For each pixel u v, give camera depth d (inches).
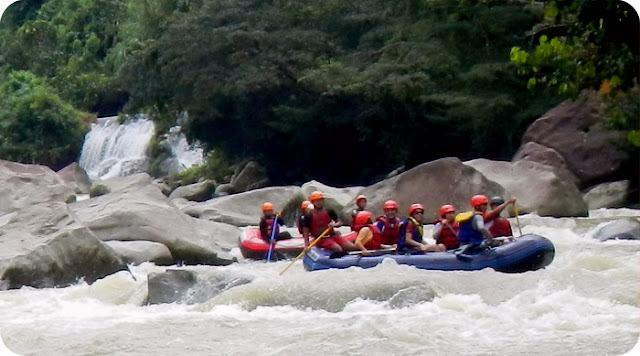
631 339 1070.4
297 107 3705.7
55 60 5999.0
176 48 3727.9
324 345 1072.2
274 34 3673.7
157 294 1369.3
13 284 1531.7
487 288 1302.9
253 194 2421.3
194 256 1813.5
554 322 1151.0
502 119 3351.4
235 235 2034.9
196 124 4013.3
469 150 3580.2
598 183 2866.6
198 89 3718.0
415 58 3393.2
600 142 2856.8
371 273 1375.5
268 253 1862.7
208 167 4180.6
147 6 4734.3
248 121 3831.2
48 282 1549.0
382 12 3678.6
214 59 3725.4
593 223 2202.3
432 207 2261.3
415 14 3617.1
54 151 5142.7
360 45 3695.9
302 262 1740.9
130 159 4813.0
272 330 1147.9
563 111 2935.5
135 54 3991.1
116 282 1493.6
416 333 1109.1
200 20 3735.2
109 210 1893.5
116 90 5585.6
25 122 5167.3
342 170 3895.2
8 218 1969.7
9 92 5447.8
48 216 1708.9
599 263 1416.1
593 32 1754.4
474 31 3432.6
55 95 5221.5
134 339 1128.2
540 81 1950.1
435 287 1277.1
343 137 3777.1
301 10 3745.1
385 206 1542.8
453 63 3393.2
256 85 3619.6
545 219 2236.7
